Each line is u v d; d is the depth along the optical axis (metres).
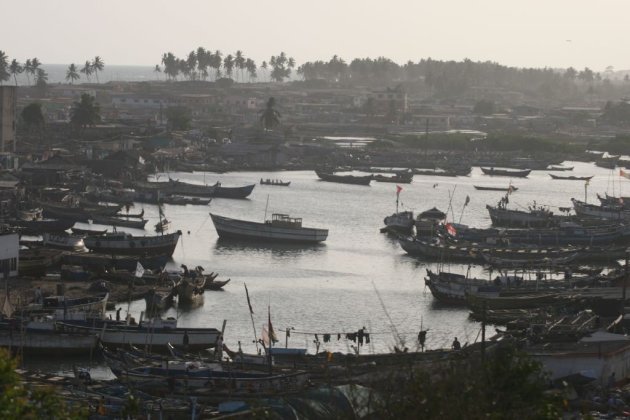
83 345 141.25
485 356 116.38
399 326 163.25
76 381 119.75
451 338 155.12
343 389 105.00
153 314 164.75
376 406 85.50
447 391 77.31
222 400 116.12
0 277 185.62
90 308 156.50
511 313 163.62
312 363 127.38
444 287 180.62
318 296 185.88
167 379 119.56
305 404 102.62
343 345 150.75
